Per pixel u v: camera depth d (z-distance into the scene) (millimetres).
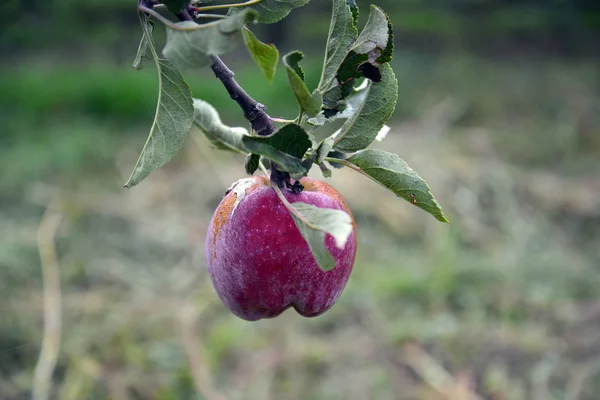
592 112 10812
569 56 14750
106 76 11547
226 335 5488
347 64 1327
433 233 7098
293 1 1296
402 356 5383
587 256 6922
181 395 4988
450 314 5891
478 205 7797
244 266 1403
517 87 12227
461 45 15352
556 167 9078
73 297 6109
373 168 1354
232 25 1062
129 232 7262
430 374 5156
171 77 1317
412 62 13734
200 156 8984
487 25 16906
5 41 13125
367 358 5367
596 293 6211
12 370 5219
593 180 8594
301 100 1190
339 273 1451
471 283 6223
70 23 14109
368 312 5875
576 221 7680
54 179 8398
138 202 7863
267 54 1067
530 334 5582
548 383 5184
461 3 18344
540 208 7891
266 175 1523
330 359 5348
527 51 15102
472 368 5266
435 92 11805
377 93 1374
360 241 7180
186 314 5852
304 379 5188
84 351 5363
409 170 1332
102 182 8391
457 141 9617
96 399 4957
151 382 5039
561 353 5445
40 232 6918
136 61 1312
